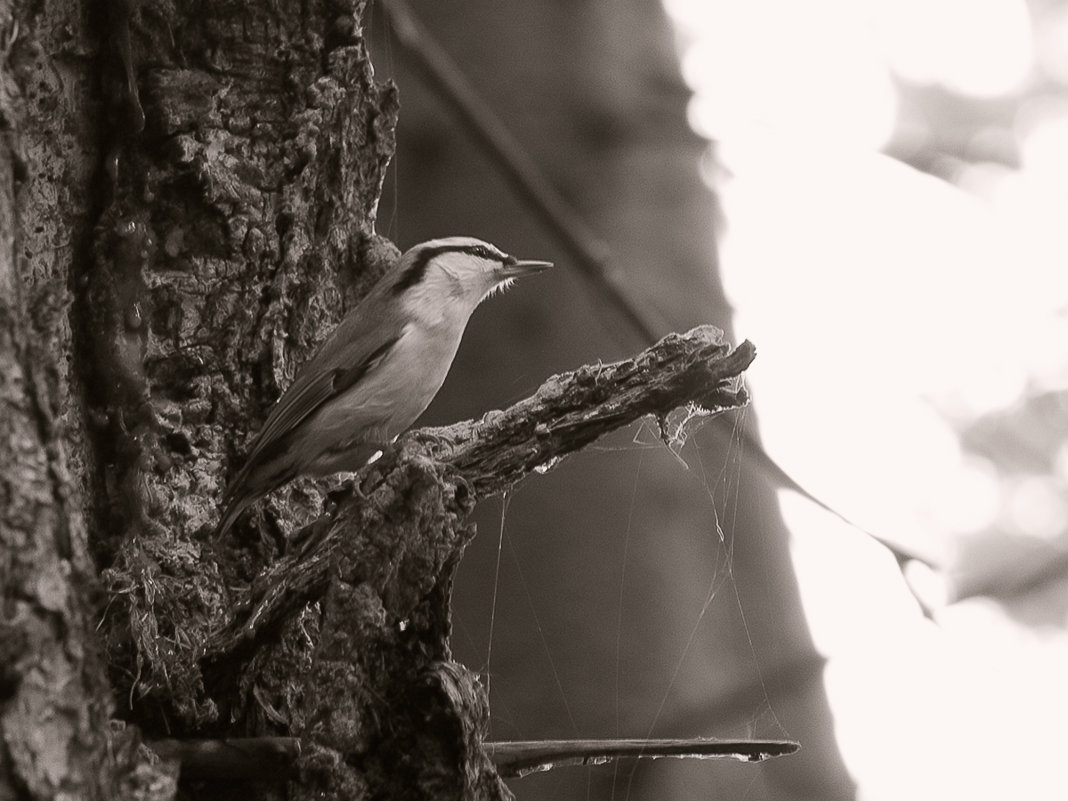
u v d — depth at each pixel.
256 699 6.08
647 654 9.50
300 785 5.48
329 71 7.16
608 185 10.73
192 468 6.61
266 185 7.00
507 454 5.91
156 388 6.62
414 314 8.03
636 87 11.16
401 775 5.57
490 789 5.77
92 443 6.29
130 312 6.42
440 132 10.71
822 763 10.29
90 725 4.36
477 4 11.04
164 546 6.37
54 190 6.26
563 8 11.13
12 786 4.12
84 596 4.46
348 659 5.52
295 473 7.14
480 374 10.15
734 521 10.19
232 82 6.96
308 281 7.11
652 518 9.91
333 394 7.36
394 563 5.59
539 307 10.32
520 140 10.78
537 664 9.45
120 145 6.53
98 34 6.45
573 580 9.66
